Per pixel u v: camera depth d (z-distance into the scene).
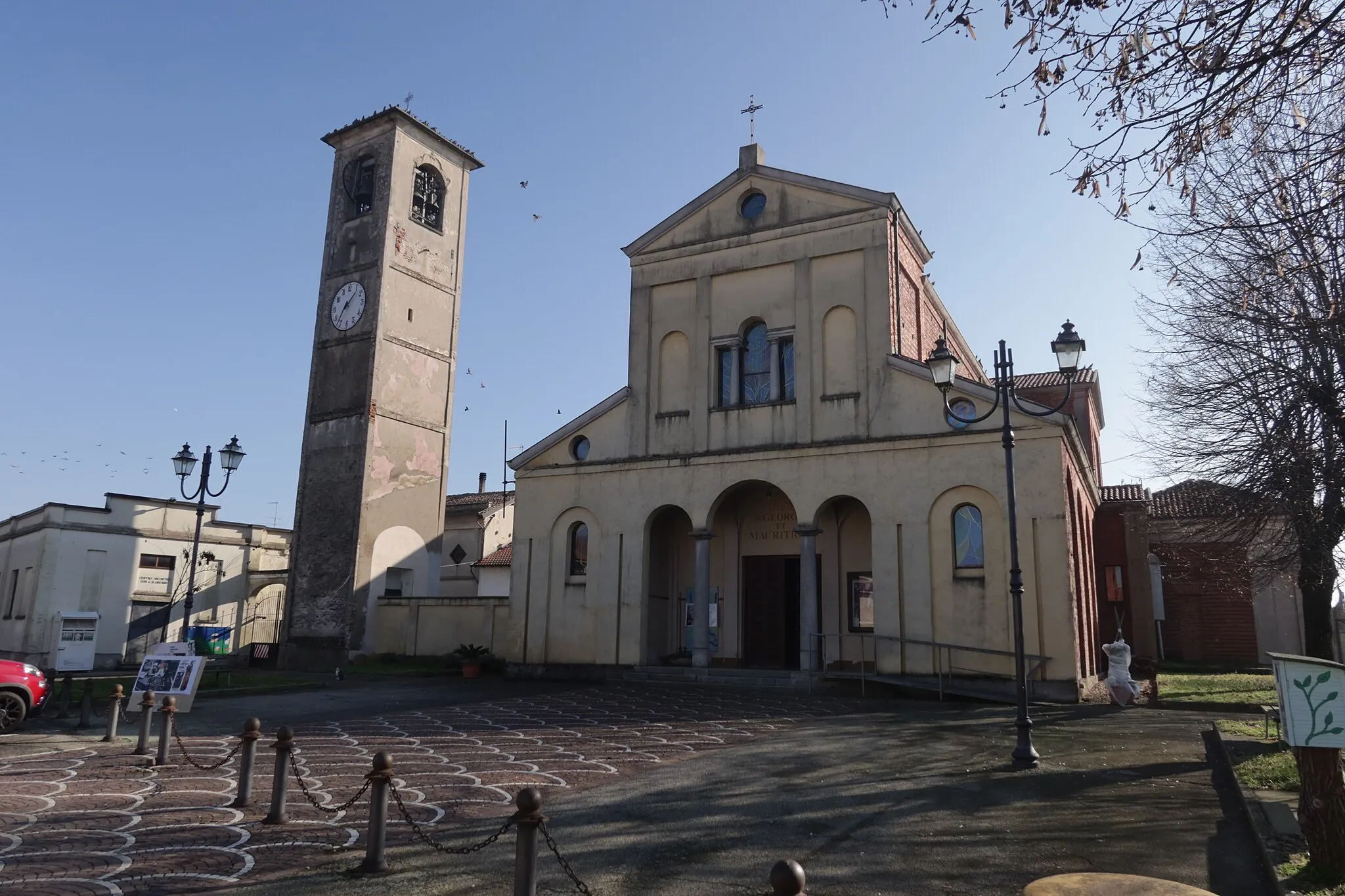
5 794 10.60
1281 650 32.75
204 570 40.09
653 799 10.47
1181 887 4.93
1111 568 32.00
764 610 27.08
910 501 23.20
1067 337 13.55
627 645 26.14
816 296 25.91
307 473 33.97
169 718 12.71
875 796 10.59
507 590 41.00
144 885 7.21
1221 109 6.48
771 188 27.25
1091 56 6.42
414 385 34.94
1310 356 14.89
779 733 15.68
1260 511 18.64
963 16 6.34
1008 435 13.77
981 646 21.67
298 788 10.94
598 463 27.72
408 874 7.61
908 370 24.03
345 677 27.41
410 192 36.03
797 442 25.14
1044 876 7.62
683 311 27.95
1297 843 7.97
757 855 8.22
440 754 13.52
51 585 35.47
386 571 32.94
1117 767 12.30
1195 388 19.31
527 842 6.16
